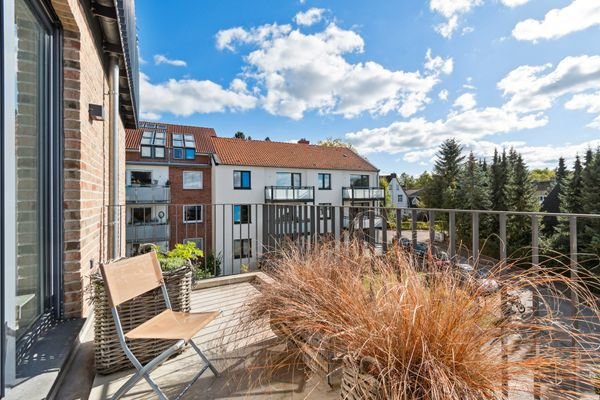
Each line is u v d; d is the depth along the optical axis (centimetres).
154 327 161
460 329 104
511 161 1870
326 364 130
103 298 170
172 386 159
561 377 98
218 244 1341
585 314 114
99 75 305
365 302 126
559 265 131
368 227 225
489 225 865
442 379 90
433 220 182
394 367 98
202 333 220
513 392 99
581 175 1344
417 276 131
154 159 1259
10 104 129
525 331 107
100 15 265
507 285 119
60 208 202
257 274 359
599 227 776
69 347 170
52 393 141
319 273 164
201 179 1351
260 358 164
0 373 121
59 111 205
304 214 321
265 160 1500
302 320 133
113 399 140
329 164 1658
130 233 1156
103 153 326
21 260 165
